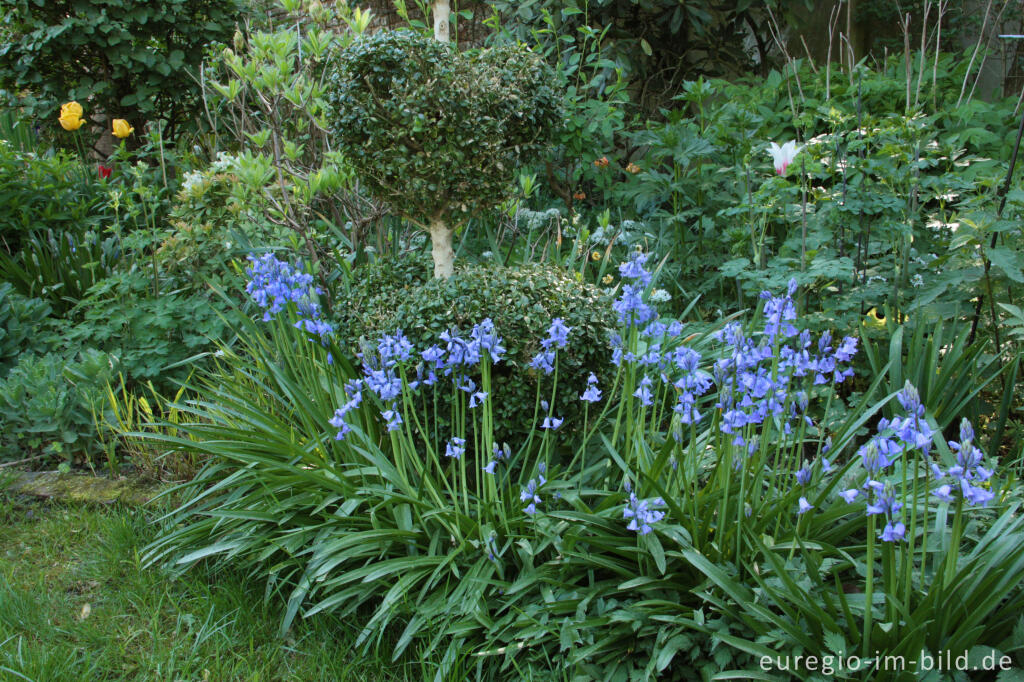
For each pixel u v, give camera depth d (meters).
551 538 2.33
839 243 3.66
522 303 2.68
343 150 3.17
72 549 3.00
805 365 2.29
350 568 2.60
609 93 5.37
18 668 2.31
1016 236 3.30
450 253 3.34
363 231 4.15
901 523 1.69
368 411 2.90
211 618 2.55
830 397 2.42
